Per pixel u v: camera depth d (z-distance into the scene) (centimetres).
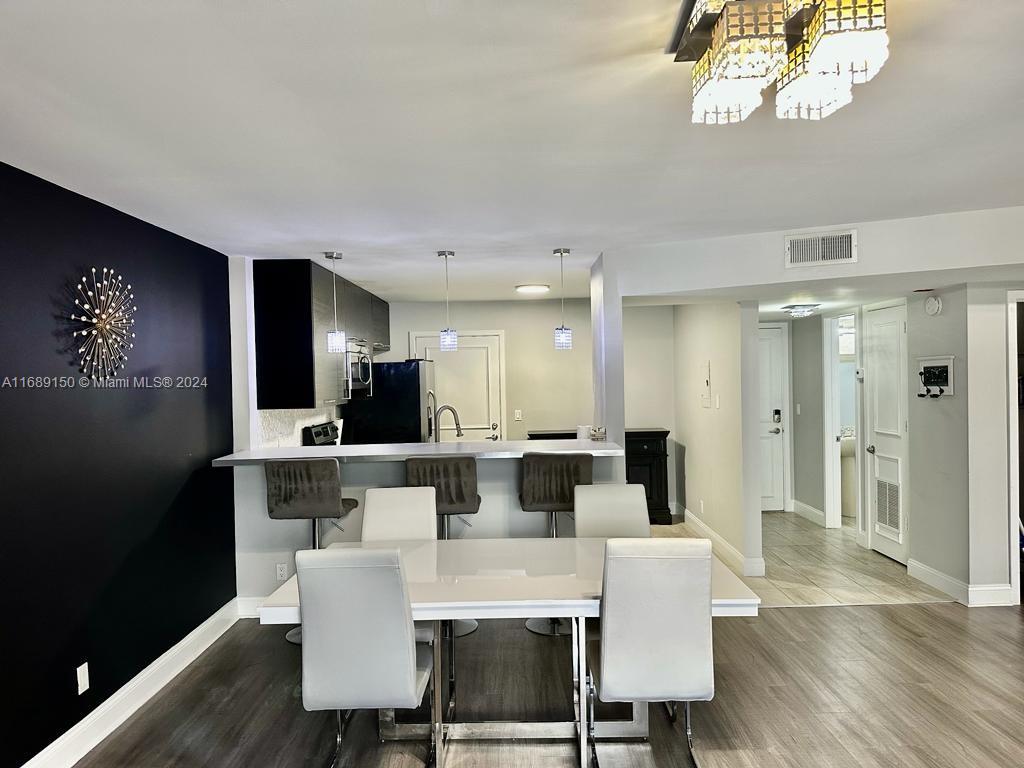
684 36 150
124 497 304
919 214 345
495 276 520
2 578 231
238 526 424
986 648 354
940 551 446
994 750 258
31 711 244
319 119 200
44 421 253
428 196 288
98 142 216
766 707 295
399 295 632
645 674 228
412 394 590
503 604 238
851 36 130
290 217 320
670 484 706
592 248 418
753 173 266
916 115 209
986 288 409
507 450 407
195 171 247
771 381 712
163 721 294
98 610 284
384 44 155
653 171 260
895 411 515
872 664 337
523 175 260
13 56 157
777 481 717
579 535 350
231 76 170
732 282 388
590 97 188
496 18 144
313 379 430
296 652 369
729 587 249
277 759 262
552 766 257
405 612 223
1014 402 412
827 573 493
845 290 423
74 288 272
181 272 360
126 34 148
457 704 306
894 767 248
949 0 142
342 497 423
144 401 321
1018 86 188
